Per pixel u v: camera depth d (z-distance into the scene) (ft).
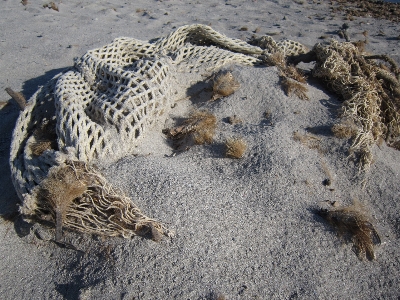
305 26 6.60
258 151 2.91
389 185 2.84
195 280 2.08
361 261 2.35
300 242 2.37
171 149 3.12
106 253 2.20
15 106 3.80
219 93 3.50
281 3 8.31
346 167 2.90
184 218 2.32
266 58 4.02
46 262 2.32
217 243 2.25
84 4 7.13
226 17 7.04
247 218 2.44
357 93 3.37
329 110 3.39
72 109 2.83
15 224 2.52
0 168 3.01
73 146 2.60
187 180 2.60
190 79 3.65
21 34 5.51
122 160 2.72
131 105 2.93
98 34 5.69
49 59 4.78
